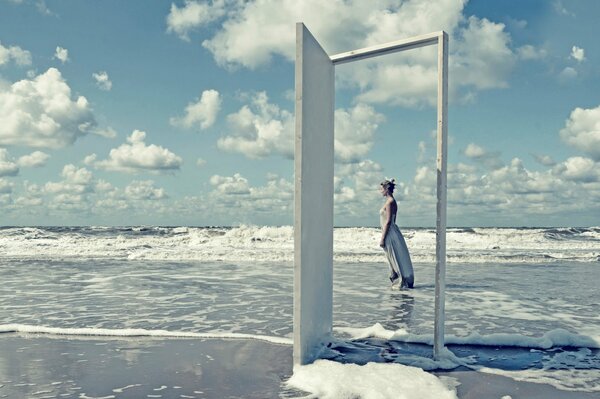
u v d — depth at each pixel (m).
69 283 8.68
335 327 5.00
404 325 5.11
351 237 24.06
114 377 3.36
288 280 9.09
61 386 3.17
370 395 2.86
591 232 29.02
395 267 7.91
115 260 13.67
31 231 25.70
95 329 4.89
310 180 3.76
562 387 3.11
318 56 3.96
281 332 4.84
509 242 24.69
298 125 3.54
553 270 11.12
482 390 3.05
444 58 3.65
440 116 3.64
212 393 3.01
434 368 3.53
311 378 3.19
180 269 11.12
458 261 13.58
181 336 4.68
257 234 24.05
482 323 5.23
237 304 6.54
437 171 3.66
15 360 3.82
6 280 9.17
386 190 8.12
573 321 5.33
